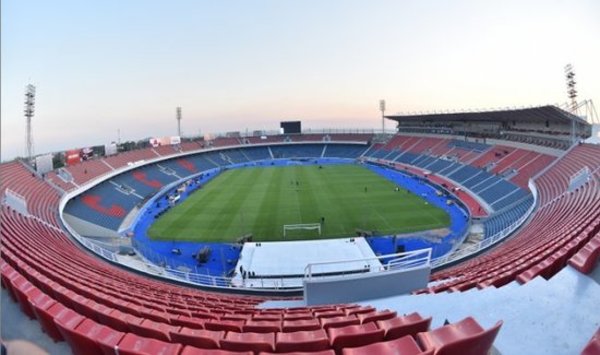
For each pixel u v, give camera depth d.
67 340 4.99
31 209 27.77
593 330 5.04
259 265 23.59
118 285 11.76
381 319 6.64
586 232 9.80
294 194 47.00
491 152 52.53
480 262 14.46
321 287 11.52
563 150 40.28
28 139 48.97
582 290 6.18
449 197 43.16
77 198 40.88
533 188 32.19
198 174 70.25
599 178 22.45
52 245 17.52
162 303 9.75
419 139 78.06
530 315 5.64
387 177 58.12
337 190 48.62
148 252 29.22
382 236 30.78
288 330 6.31
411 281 11.63
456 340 3.80
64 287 8.10
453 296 7.52
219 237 32.06
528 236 16.78
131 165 57.72
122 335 4.82
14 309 6.81
